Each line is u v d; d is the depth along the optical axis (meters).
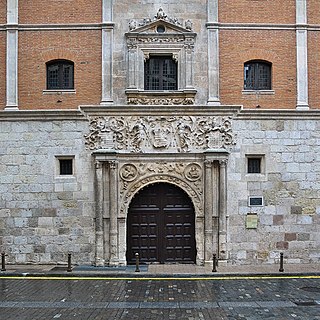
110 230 22.67
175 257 23.27
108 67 23.08
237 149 23.05
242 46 23.38
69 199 22.89
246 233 22.94
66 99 23.17
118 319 14.03
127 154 22.81
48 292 17.56
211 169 22.84
